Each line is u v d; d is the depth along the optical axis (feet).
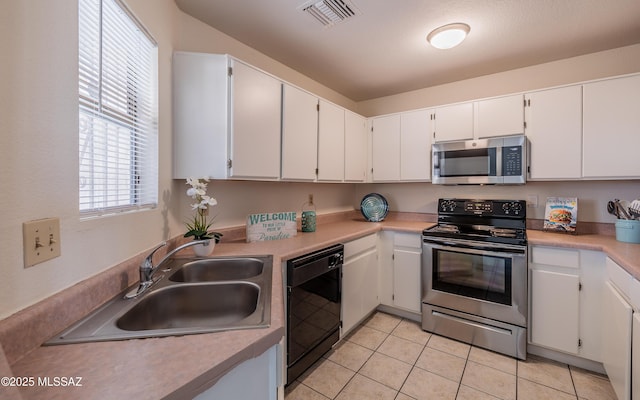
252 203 7.30
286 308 5.27
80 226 2.81
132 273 3.71
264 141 6.01
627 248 5.51
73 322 2.57
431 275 7.66
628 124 6.19
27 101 2.18
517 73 8.38
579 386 5.56
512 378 5.82
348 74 8.82
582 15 5.78
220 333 2.37
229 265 5.02
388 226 8.65
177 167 5.32
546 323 6.36
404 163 9.17
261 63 7.47
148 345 2.19
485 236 6.90
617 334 4.82
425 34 6.58
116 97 3.68
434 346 7.04
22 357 2.02
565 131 6.81
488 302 6.86
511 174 7.25
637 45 6.90
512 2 5.41
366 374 5.95
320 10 5.80
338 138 8.44
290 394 5.37
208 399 2.04
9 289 2.03
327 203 10.00
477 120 7.91
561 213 7.38
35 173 2.26
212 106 5.34
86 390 1.67
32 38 2.23
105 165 3.46
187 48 5.82
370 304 8.23
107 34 3.45
